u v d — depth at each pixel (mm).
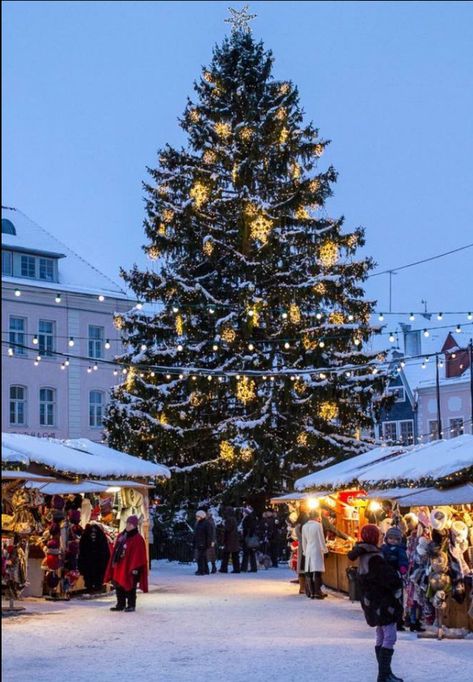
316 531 22266
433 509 17031
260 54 38594
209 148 37625
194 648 14266
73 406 53500
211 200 37031
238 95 37656
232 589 24609
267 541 32438
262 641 14984
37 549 21984
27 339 51750
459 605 15625
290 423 35375
